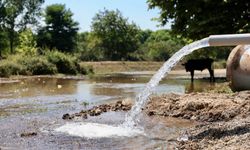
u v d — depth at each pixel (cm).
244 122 1022
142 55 9569
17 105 1655
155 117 1296
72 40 10706
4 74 3869
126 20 9569
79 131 1109
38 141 1002
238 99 1317
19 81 3200
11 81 3184
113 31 9444
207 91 1852
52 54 4756
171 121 1230
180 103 1366
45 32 10481
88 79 3700
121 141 995
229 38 1041
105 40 9469
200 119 1230
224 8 2370
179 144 934
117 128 1141
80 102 1752
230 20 2361
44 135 1066
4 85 2736
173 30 2606
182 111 1311
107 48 9519
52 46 10469
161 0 2527
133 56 9444
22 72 4191
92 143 980
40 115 1385
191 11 2434
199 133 1002
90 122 1235
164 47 9525
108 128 1141
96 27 9562
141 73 5547
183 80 3322
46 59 4622
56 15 10500
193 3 2412
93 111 1415
